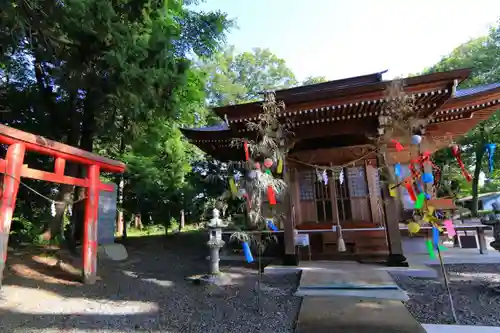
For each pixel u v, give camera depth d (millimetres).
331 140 8516
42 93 8891
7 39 5547
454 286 5211
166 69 7074
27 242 8984
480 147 16062
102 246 8570
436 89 5777
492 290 4832
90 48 6539
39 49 6926
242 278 6391
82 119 8711
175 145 13023
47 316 4016
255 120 6977
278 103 6477
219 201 10602
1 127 4090
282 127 7250
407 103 6117
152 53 6840
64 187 9117
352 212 8023
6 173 4238
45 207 10250
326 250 8109
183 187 13797
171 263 8289
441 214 7270
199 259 8961
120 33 6383
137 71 6281
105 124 7906
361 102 6188
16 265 6309
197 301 4852
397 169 6508
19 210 10117
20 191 10078
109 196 9508
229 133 9125
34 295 4762
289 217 7266
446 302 4434
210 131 9195
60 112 8820
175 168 13391
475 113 8086
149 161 12242
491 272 6043
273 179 6734
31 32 6066
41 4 5504
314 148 8672
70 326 3734
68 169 9133
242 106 6809
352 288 5070
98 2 5887
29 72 9664
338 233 7293
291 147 7582
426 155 6793
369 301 4559
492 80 14812
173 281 6184
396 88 5875
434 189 7758
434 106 6395
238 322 3957
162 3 7336
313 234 8328
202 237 14070
